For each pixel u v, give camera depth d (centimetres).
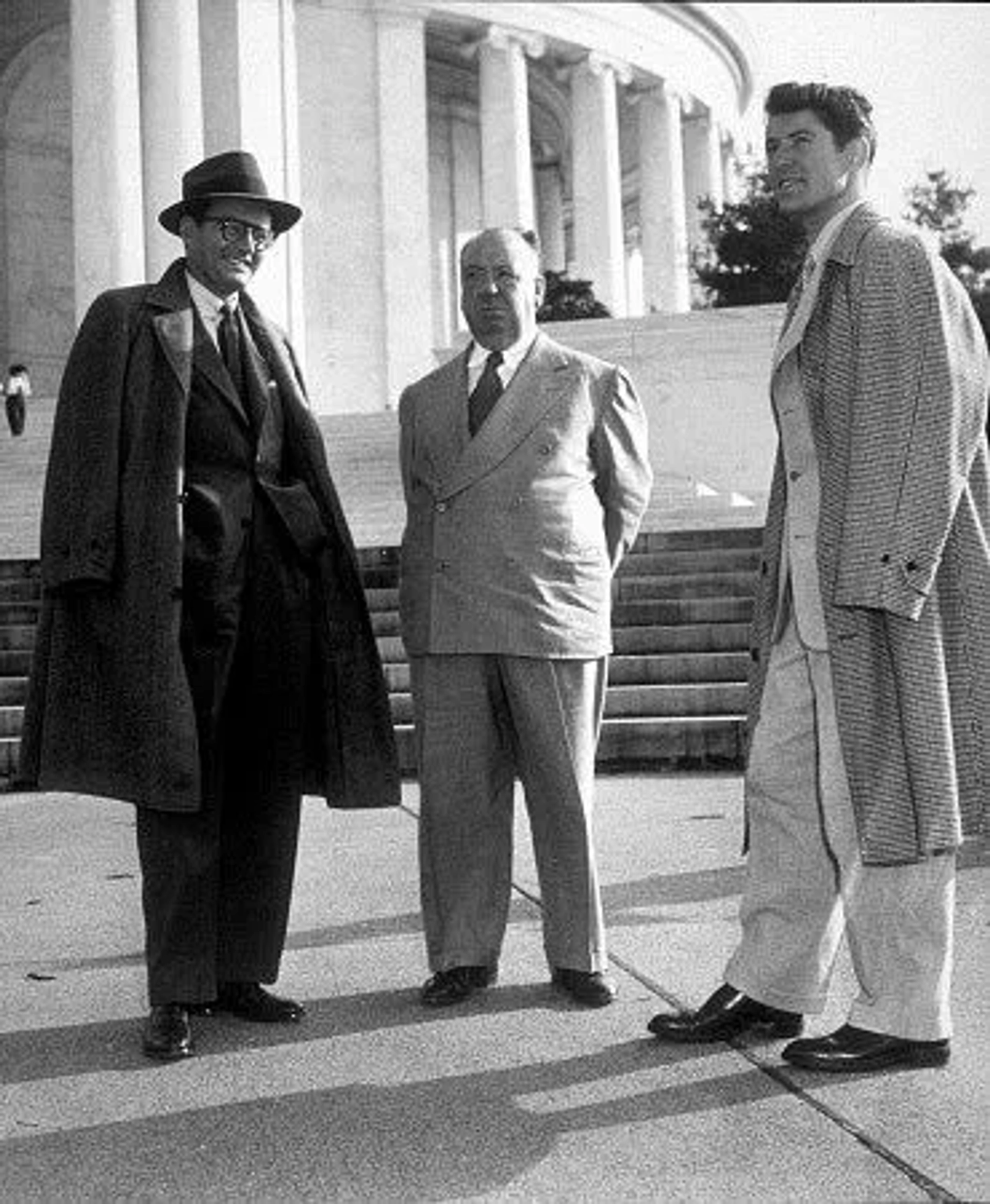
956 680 366
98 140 2309
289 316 2597
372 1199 297
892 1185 296
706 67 4116
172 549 408
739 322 1952
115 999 456
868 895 370
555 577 452
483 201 3562
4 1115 354
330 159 3147
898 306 362
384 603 1277
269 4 2612
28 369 3281
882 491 355
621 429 474
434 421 466
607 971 459
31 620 1320
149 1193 304
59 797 964
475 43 3500
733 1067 374
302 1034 414
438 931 448
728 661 1095
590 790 452
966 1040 390
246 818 433
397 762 447
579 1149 321
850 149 389
